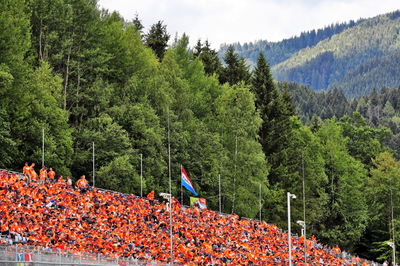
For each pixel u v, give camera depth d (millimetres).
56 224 83188
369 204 182500
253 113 154250
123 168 114500
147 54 145000
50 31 125625
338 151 180875
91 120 121438
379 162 189125
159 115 136000
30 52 121812
